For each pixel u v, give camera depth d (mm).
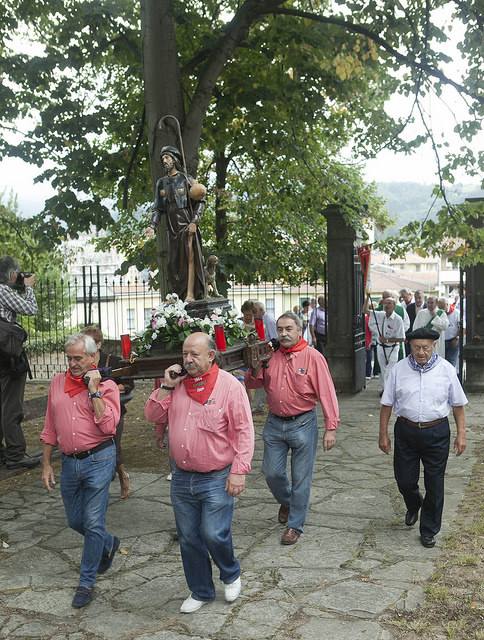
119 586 5031
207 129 13883
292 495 5828
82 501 4875
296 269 19453
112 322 30922
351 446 9359
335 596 4684
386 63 12242
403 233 12305
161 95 10633
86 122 12820
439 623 4289
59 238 13195
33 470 8555
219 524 4445
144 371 5742
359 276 14406
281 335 5824
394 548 5574
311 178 15531
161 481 7848
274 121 13336
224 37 11312
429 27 11578
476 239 11602
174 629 4336
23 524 6508
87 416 4781
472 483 7426
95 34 12133
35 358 22344
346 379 14047
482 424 10617
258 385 6008
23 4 12453
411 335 5684
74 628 4406
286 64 12461
